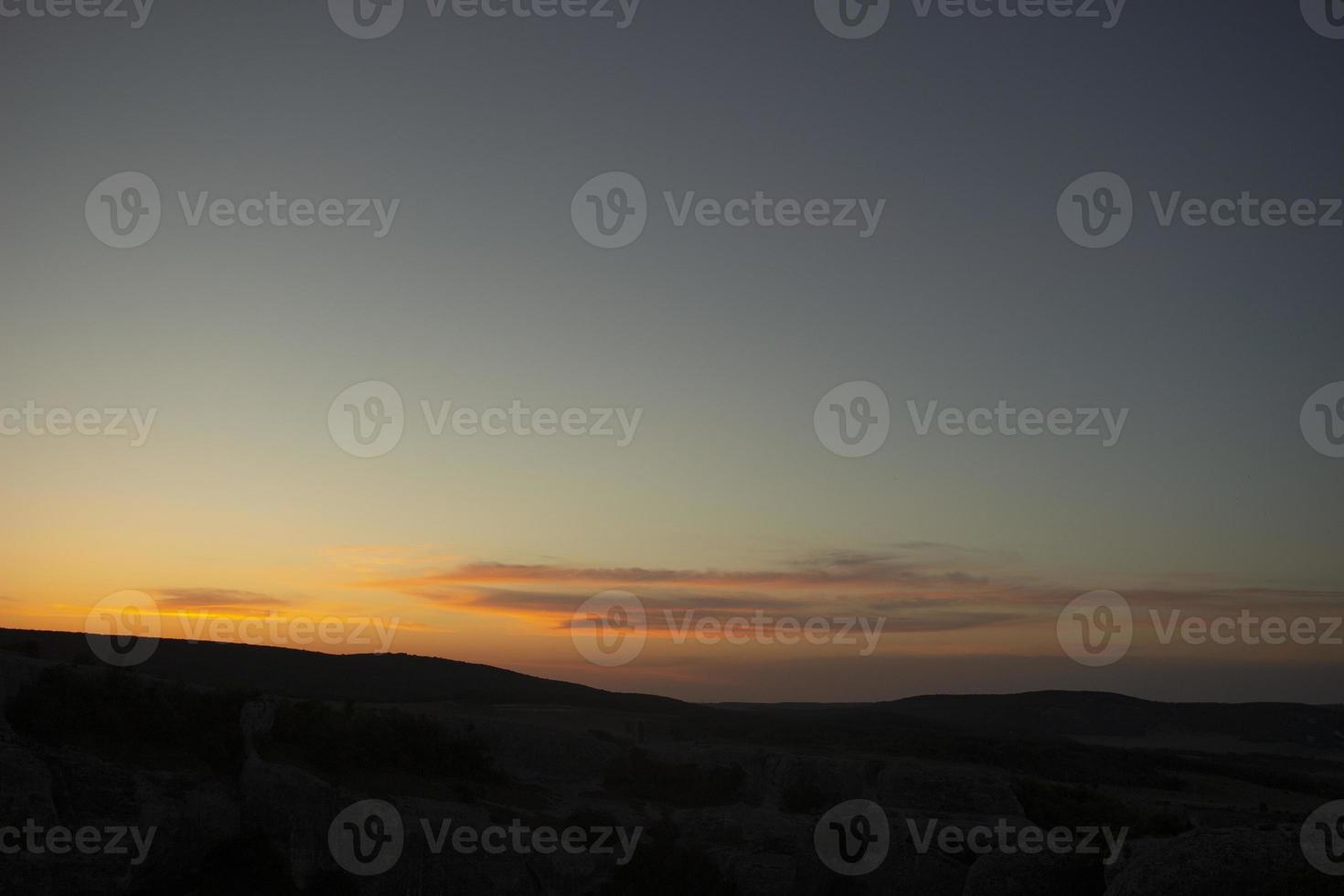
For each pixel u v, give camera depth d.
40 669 34.19
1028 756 63.19
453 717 47.06
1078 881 36.16
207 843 31.12
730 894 36.22
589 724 64.56
